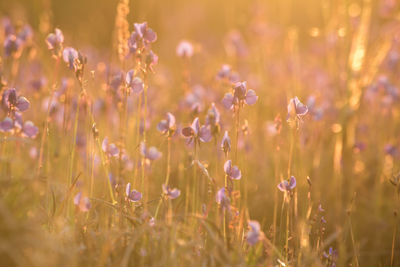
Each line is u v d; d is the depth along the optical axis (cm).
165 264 285
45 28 591
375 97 664
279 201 516
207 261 306
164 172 493
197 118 319
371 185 626
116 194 345
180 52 528
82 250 289
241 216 337
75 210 329
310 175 575
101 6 1240
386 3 853
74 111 468
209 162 466
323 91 754
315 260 325
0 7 871
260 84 790
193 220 346
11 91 328
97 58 918
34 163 409
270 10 1067
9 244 245
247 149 569
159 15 1248
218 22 1441
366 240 481
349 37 657
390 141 627
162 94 759
